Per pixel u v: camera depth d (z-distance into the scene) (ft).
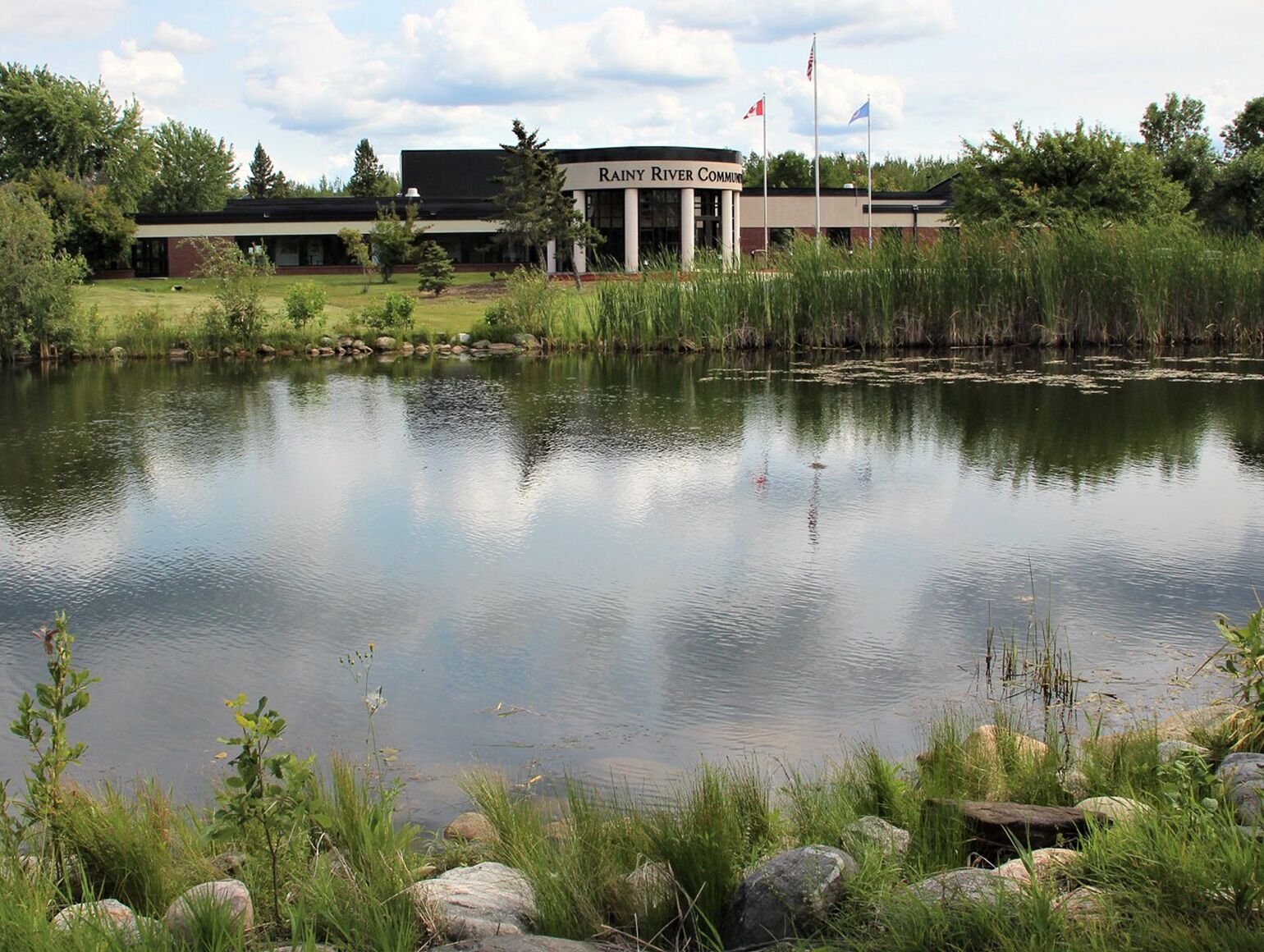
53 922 13.83
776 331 107.34
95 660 29.73
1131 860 13.84
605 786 21.48
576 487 48.88
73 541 41.24
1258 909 12.60
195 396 79.97
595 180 192.13
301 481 51.11
